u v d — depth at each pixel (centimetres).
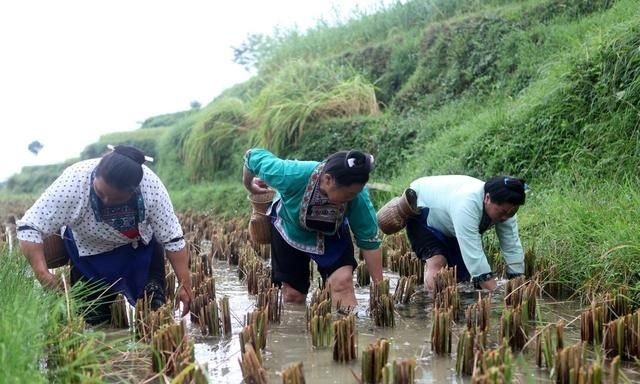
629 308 433
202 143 1619
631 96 681
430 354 389
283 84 1431
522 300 452
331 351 402
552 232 574
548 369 355
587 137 707
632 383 330
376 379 336
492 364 316
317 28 1789
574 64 761
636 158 639
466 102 1098
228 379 349
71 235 460
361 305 523
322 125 1299
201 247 902
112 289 464
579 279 518
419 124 1122
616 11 919
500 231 519
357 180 425
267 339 430
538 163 745
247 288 605
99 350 379
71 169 434
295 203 475
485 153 813
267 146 1352
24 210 1830
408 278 528
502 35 1134
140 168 405
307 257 516
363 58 1494
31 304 348
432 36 1333
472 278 502
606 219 537
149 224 456
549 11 1107
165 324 391
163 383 346
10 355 285
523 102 848
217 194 1391
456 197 512
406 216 553
